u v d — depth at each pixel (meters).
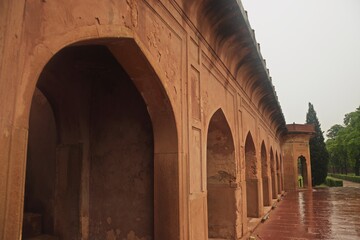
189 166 3.53
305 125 19.91
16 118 1.46
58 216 4.04
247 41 5.48
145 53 2.77
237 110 6.32
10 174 1.41
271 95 9.33
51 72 3.86
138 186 3.68
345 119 35.34
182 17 3.70
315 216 9.22
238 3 4.38
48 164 4.45
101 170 3.93
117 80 4.02
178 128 3.32
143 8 2.80
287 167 19.84
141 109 3.80
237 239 5.60
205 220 3.96
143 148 3.71
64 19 1.84
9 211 1.40
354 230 7.10
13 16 1.47
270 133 12.73
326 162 25.47
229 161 5.81
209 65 4.67
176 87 3.39
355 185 28.66
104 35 2.21
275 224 7.90
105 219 3.81
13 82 1.45
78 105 3.99
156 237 3.22
